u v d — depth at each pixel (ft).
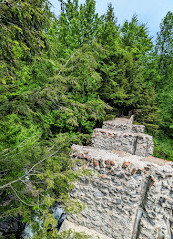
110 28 24.79
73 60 13.74
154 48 48.67
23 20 7.78
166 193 8.13
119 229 8.84
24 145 8.68
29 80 14.80
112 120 27.37
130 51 32.83
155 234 8.00
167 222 8.21
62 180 7.64
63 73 14.29
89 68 13.64
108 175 9.02
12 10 7.09
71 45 23.22
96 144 16.26
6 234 8.80
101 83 26.13
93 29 26.07
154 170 8.43
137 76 33.55
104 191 9.16
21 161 7.33
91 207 9.60
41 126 13.24
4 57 9.02
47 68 15.84
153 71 40.57
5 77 9.00
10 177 6.81
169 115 38.04
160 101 39.93
